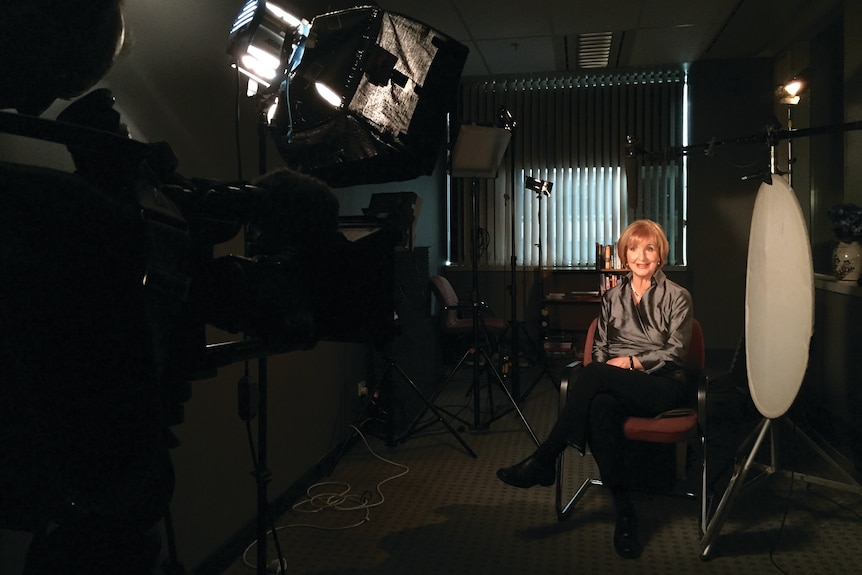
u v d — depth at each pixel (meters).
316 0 3.47
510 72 6.83
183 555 2.20
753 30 5.45
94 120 0.86
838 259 3.96
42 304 0.71
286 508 3.02
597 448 2.69
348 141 1.83
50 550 0.87
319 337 1.19
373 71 1.79
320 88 1.81
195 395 2.28
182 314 0.89
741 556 2.55
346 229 1.23
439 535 2.77
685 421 2.70
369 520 2.92
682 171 6.91
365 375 4.32
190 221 0.95
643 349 2.99
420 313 4.99
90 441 0.74
